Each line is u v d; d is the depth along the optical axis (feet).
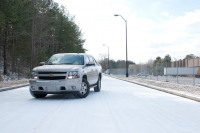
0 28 84.38
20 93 41.86
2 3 67.72
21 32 94.53
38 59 106.83
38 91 32.19
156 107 27.27
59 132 16.88
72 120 20.44
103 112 23.97
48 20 112.06
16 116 21.94
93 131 17.17
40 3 103.91
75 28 167.63
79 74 32.42
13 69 105.19
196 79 90.94
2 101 31.42
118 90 48.11
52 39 135.64
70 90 31.73
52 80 31.35
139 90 48.78
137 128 18.04
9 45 109.29
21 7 80.07
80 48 180.86
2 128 17.87
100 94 39.91
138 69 146.30
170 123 19.67
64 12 154.81
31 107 26.66
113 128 18.02
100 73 44.93
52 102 30.40
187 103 30.71
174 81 81.20
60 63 35.99
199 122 20.08
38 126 18.42
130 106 27.68
